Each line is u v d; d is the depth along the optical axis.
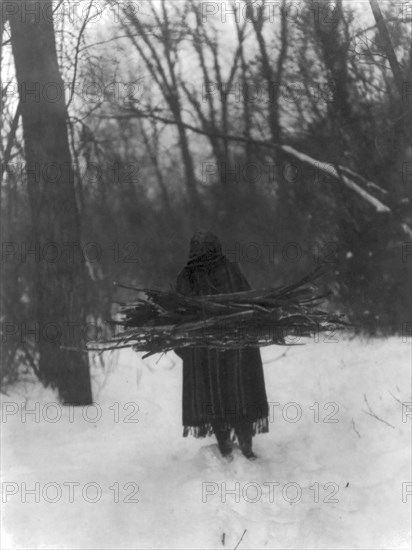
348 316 9.70
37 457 5.78
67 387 7.31
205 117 14.85
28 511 4.72
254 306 5.40
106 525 4.54
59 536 4.39
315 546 4.26
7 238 8.24
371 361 7.82
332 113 11.01
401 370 7.33
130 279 12.20
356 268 10.03
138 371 8.34
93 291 9.23
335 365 7.96
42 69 7.63
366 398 6.80
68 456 5.82
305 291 5.61
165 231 13.30
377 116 10.73
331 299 10.00
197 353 5.73
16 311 8.03
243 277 5.95
